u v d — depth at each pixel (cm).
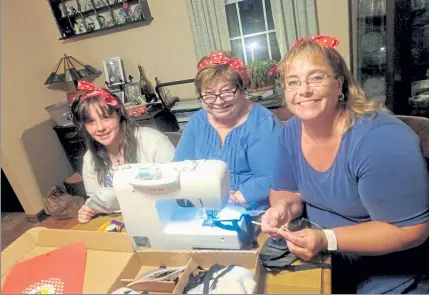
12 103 310
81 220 128
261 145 138
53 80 335
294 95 94
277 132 139
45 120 342
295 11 275
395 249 91
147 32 327
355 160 93
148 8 317
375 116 94
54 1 331
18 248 110
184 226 100
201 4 290
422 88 245
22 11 328
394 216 91
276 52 302
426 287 100
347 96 99
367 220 101
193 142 155
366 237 89
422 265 102
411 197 88
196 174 93
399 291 99
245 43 307
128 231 103
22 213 341
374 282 101
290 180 117
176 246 102
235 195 128
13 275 99
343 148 95
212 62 138
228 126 148
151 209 98
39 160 333
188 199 97
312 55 91
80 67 357
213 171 93
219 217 99
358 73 273
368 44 263
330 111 95
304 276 84
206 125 152
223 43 301
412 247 93
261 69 266
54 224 134
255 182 131
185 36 317
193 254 91
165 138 164
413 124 127
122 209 101
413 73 238
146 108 310
